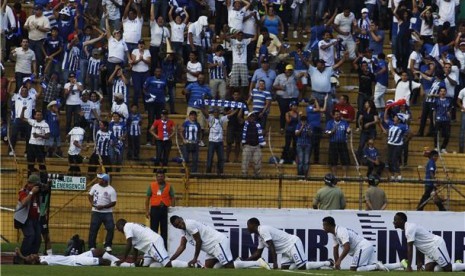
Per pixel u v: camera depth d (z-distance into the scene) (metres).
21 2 115.00
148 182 92.44
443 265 75.31
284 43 109.50
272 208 83.62
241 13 105.88
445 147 99.25
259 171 93.56
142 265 74.62
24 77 100.81
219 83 102.06
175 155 97.94
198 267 74.75
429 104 99.44
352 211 81.44
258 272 69.25
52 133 95.69
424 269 76.12
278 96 100.00
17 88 100.62
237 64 102.06
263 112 98.12
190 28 104.44
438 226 82.06
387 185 92.69
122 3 107.75
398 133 94.94
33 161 92.19
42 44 102.88
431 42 106.88
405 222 74.81
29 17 103.19
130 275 65.31
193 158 94.38
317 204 83.75
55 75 100.06
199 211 80.81
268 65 101.00
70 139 93.31
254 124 93.25
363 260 75.31
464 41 102.88
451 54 103.62
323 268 76.31
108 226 82.88
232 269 72.25
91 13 112.88
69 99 97.50
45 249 80.94
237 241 80.62
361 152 96.62
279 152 98.94
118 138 93.44
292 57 108.19
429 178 91.25
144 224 89.81
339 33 107.56
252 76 103.38
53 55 102.44
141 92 100.81
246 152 93.25
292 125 96.19
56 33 102.81
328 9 110.12
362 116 96.94
